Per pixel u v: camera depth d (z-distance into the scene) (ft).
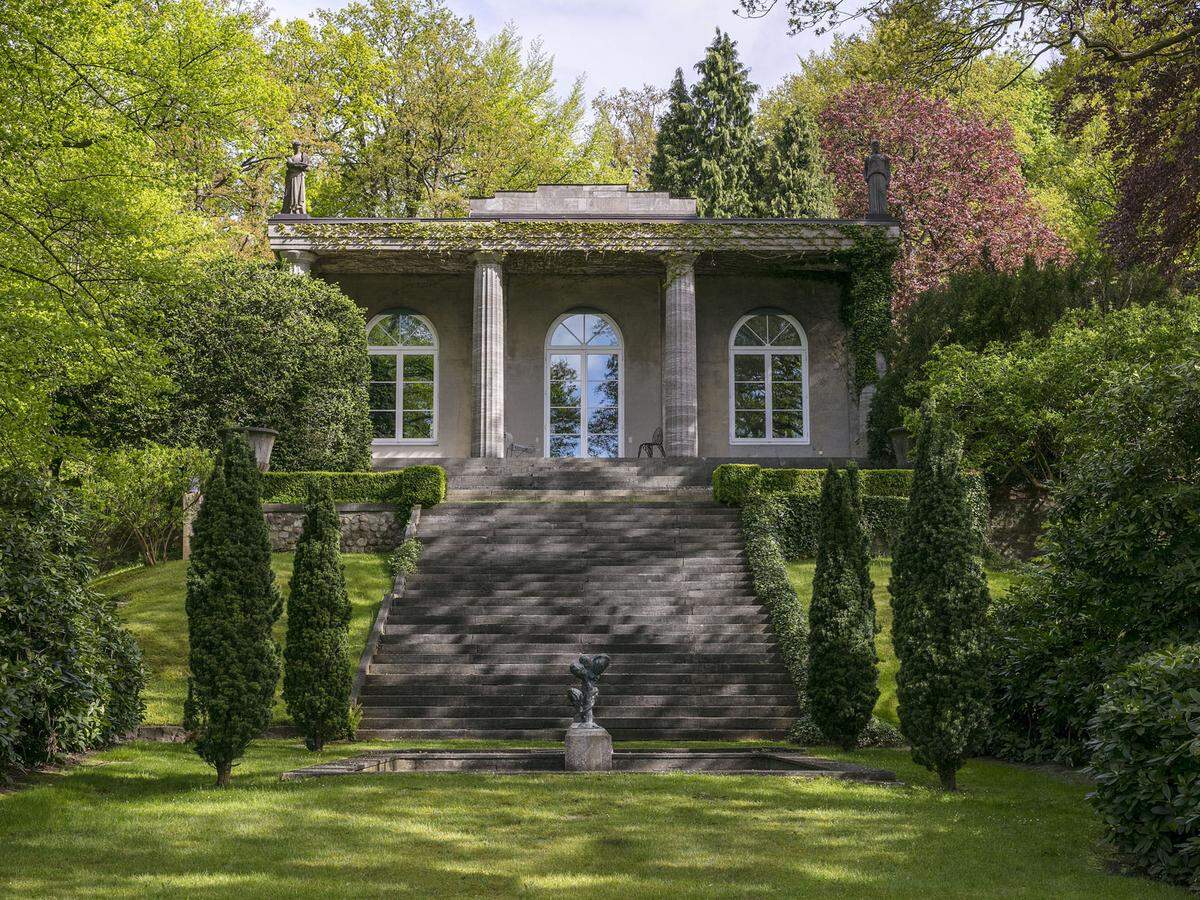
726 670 51.34
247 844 25.90
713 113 130.31
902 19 48.57
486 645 52.85
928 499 35.91
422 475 67.46
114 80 56.70
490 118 124.06
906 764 40.06
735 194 125.59
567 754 37.09
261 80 73.92
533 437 92.99
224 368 72.79
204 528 34.37
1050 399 64.95
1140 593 35.83
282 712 48.16
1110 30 49.06
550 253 86.12
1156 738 25.71
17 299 50.21
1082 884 23.29
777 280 94.12
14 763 34.94
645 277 94.63
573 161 136.67
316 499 42.93
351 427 77.77
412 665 51.24
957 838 27.25
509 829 27.45
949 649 34.81
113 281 52.65
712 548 63.36
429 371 92.99
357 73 119.24
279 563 64.13
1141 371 37.70
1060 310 75.31
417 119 120.16
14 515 38.83
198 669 33.76
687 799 31.35
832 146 122.01
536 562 61.11
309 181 117.39
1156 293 74.95
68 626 37.70
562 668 51.34
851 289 91.20
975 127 112.57
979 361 67.21
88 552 42.91
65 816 28.91
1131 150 60.18
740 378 93.45
